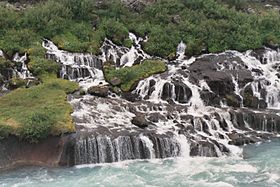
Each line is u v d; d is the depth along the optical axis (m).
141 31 39.94
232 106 31.22
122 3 43.22
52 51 35.88
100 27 39.41
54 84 31.19
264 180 22.28
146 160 24.98
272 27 42.06
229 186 21.62
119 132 25.64
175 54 37.88
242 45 38.75
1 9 38.72
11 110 26.64
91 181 22.34
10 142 24.41
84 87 32.00
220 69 34.62
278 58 38.53
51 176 22.95
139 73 33.34
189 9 43.12
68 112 26.89
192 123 27.98
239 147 26.45
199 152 25.38
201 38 39.06
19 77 33.06
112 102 30.14
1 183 22.14
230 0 46.81
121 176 22.91
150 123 27.58
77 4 40.59
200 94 31.23
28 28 37.56
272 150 26.08
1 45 35.09
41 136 24.53
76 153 24.38
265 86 32.81
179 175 22.94
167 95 31.59
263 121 29.08
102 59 36.41
